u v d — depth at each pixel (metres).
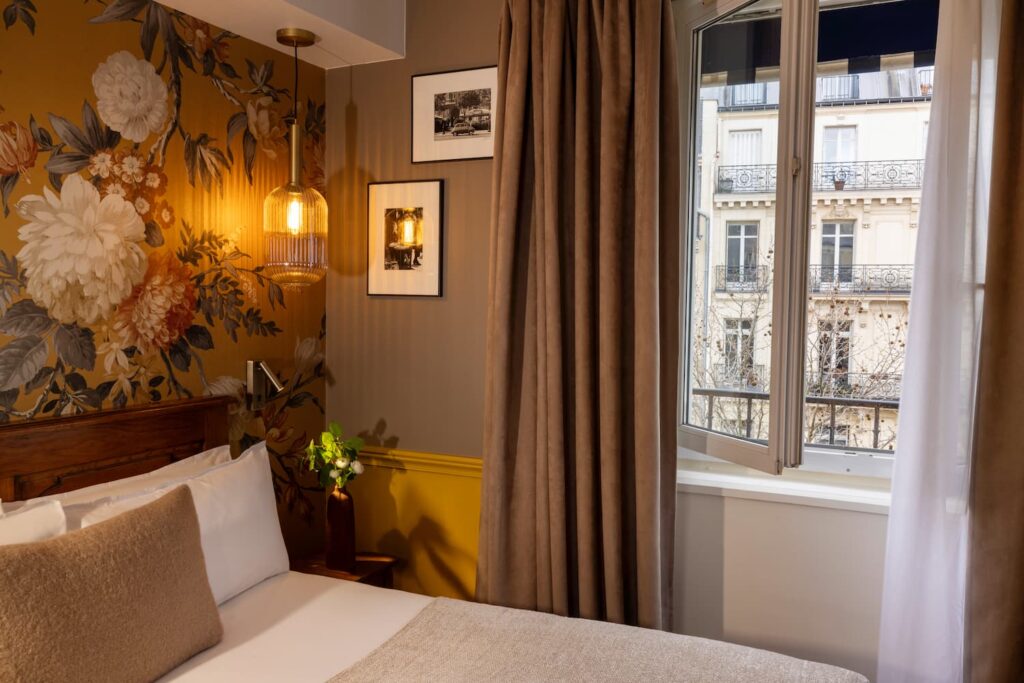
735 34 2.12
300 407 2.68
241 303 2.40
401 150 2.63
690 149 2.29
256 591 1.94
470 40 2.49
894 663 1.89
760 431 2.06
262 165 2.46
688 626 2.32
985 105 1.77
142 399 2.06
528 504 2.28
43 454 1.75
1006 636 1.66
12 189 1.71
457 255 2.56
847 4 2.42
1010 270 1.68
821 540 2.14
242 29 2.29
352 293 2.76
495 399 2.26
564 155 2.21
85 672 1.29
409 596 1.95
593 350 2.16
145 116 2.04
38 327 1.78
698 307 2.29
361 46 2.48
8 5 1.68
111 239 1.95
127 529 1.50
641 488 2.07
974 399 1.78
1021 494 1.65
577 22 2.18
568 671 1.49
